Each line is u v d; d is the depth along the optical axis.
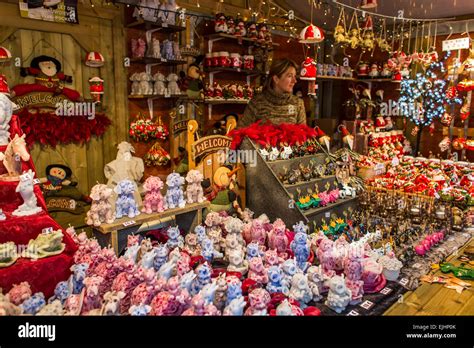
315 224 2.46
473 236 2.61
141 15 4.10
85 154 4.21
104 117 4.22
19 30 3.62
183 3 4.64
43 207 1.94
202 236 2.12
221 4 5.09
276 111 3.28
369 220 2.63
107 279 1.65
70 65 3.99
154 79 4.46
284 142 2.70
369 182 3.45
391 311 1.65
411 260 2.14
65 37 3.93
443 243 2.41
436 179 3.36
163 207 2.21
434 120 5.86
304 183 2.58
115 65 4.29
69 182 4.02
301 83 6.33
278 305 1.54
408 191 3.18
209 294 1.49
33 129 3.69
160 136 4.57
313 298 1.72
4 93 2.01
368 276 1.79
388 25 5.95
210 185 2.52
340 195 2.79
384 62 5.99
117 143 4.43
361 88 6.29
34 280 1.69
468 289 1.86
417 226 2.58
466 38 5.16
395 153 4.90
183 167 4.72
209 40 4.97
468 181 3.41
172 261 1.70
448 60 5.63
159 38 4.64
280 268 1.77
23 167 1.99
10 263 1.65
